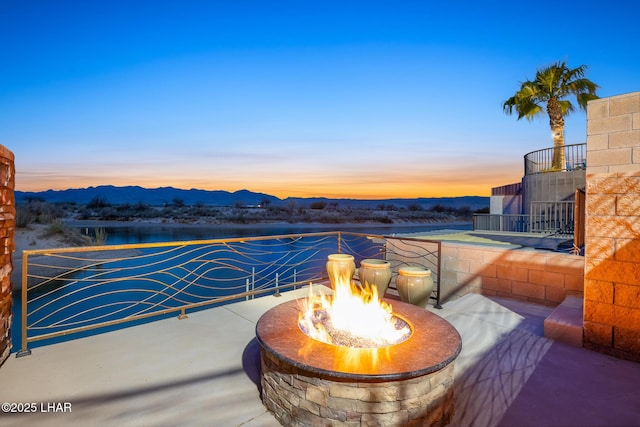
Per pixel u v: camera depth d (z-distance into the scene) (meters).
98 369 3.16
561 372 3.14
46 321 9.04
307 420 2.33
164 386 2.89
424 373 2.22
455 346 2.58
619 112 3.38
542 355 3.48
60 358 3.36
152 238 26.77
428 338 2.74
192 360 3.36
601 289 3.52
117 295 11.55
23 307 3.43
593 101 3.54
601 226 3.51
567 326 3.75
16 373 3.06
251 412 2.60
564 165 13.53
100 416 2.49
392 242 7.16
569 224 10.40
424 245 6.58
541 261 5.18
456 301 5.46
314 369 2.22
